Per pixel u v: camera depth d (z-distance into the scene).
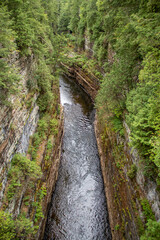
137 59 11.52
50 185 13.25
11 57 9.06
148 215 7.70
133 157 9.99
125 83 12.71
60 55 27.34
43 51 15.05
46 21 21.08
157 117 6.69
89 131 22.48
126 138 11.91
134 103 8.76
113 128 14.66
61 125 19.75
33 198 10.00
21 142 10.08
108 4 12.27
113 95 13.70
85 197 14.30
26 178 9.66
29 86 12.27
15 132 9.05
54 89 21.66
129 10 10.77
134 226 8.25
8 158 8.10
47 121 15.43
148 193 7.97
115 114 15.13
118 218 10.87
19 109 9.81
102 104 15.68
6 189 7.71
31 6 12.98
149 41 7.73
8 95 7.51
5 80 7.05
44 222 11.39
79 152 18.91
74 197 14.21
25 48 10.60
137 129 7.83
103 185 15.51
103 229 12.20
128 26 9.50
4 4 8.83
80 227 12.19
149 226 5.74
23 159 9.05
